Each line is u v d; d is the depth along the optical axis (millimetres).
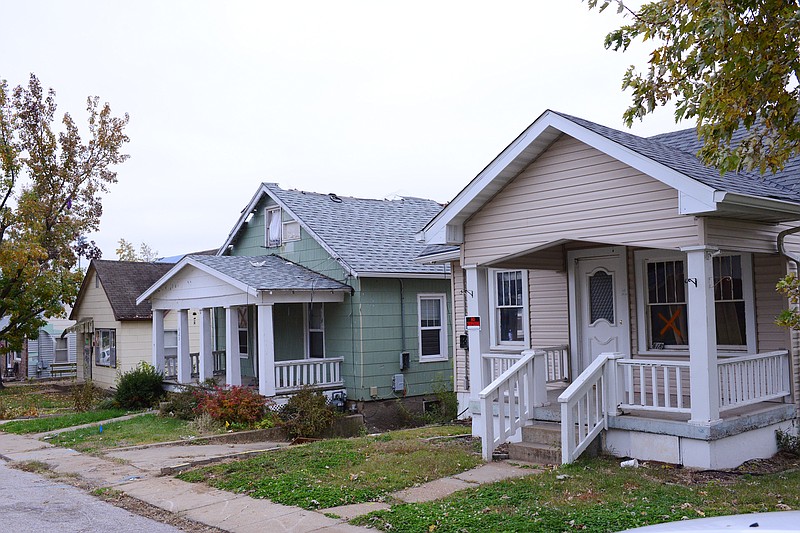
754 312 10820
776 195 9414
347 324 18984
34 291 26266
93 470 10945
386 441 11930
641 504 7188
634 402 10852
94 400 21219
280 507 7844
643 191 9531
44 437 15234
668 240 9258
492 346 15062
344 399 18719
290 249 21297
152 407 20141
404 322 19594
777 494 7621
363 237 20594
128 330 25297
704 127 8250
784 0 7555
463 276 15703
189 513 7887
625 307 12258
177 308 20469
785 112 7871
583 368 12859
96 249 34781
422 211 24891
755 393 9891
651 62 8352
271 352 17344
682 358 11555
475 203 11477
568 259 13109
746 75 7730
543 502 7441
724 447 9172
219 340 24203
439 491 8273
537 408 10797
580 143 10273
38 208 26297
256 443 14508
